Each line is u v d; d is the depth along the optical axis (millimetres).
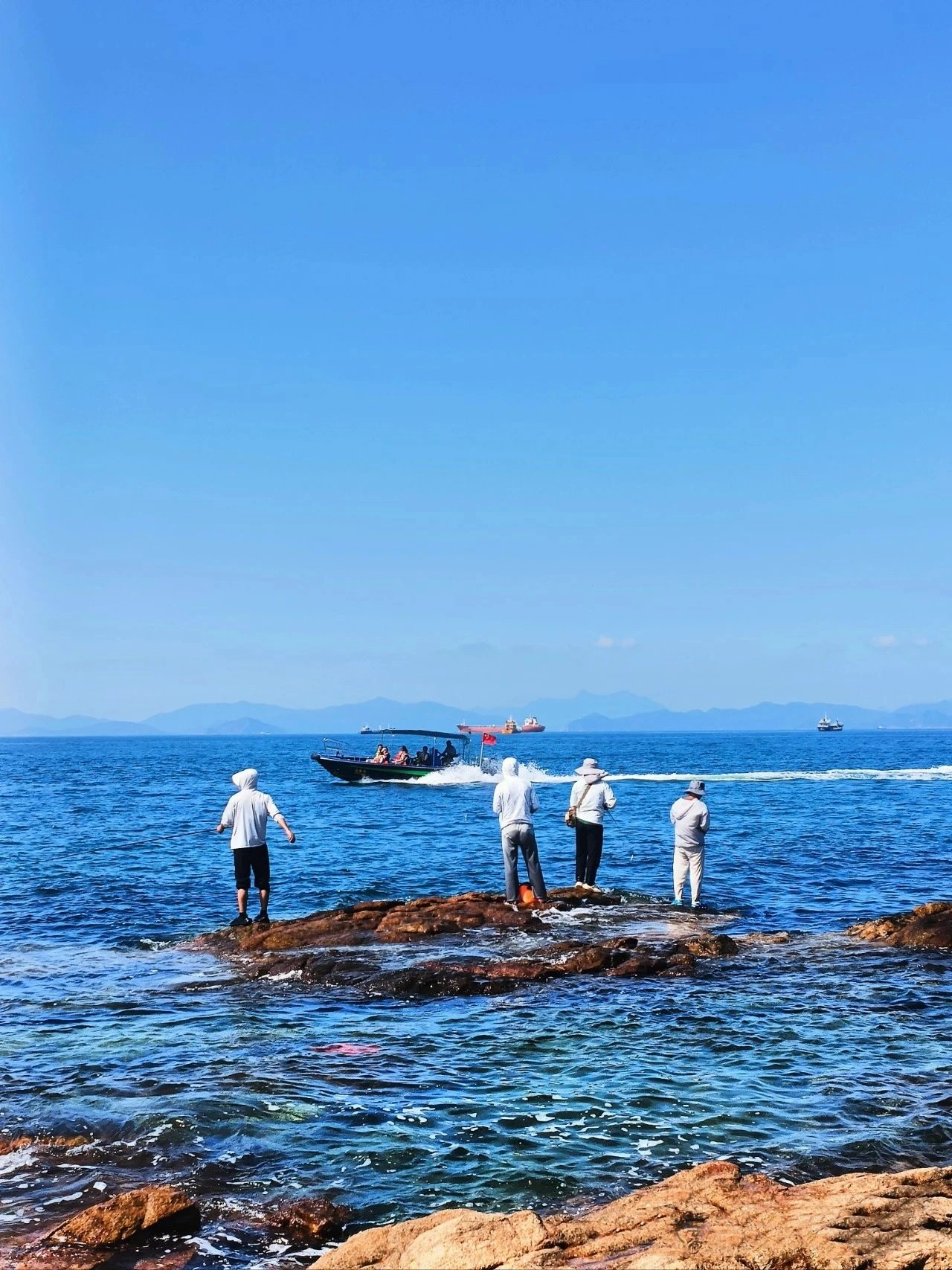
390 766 53562
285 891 19016
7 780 61062
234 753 146875
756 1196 5410
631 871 21094
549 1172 6422
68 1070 8500
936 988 11047
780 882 19234
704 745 166500
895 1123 7152
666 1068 8430
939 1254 4395
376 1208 5988
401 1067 8539
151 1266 5344
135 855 23688
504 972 11789
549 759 105000
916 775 61812
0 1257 5438
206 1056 8875
